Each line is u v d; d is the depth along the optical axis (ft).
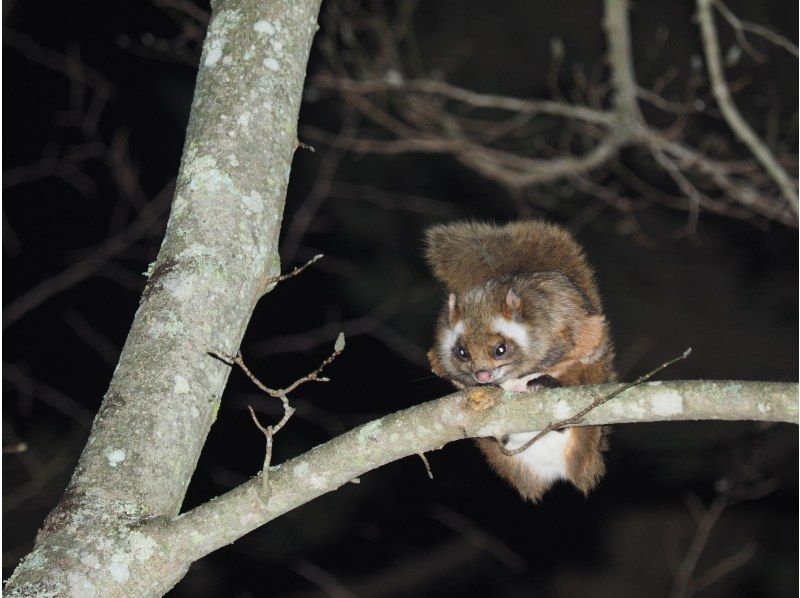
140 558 9.72
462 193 37.58
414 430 10.58
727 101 25.20
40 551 9.55
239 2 12.29
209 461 31.94
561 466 16.12
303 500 10.44
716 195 34.19
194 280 10.85
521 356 15.99
